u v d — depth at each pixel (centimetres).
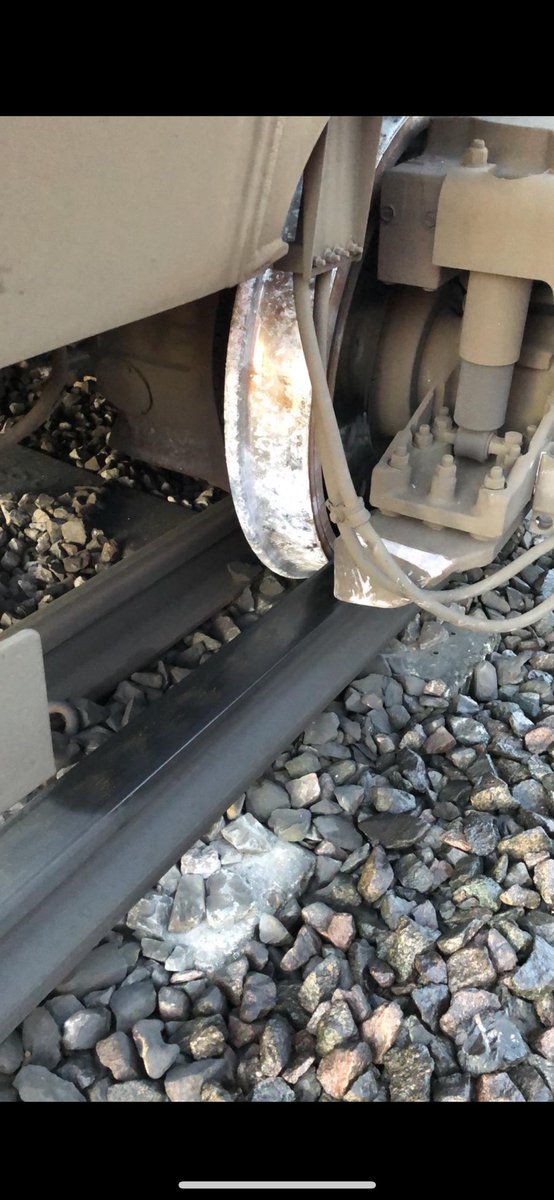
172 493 337
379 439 246
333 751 234
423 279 202
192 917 194
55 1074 168
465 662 268
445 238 189
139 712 239
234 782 209
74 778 200
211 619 275
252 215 147
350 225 185
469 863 208
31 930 174
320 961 191
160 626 263
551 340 214
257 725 222
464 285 232
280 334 195
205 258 144
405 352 229
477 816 220
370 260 218
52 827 188
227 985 184
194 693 225
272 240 158
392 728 249
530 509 229
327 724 239
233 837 209
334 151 170
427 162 198
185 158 125
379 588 208
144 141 117
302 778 223
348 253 186
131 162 117
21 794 155
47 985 169
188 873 203
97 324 130
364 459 245
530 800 226
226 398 205
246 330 196
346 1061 167
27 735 150
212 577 283
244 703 226
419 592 192
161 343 240
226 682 229
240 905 197
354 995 179
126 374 251
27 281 113
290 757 234
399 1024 175
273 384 200
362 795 224
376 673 259
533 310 216
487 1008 180
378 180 197
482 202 182
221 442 250
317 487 216
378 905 202
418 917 197
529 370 218
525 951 192
